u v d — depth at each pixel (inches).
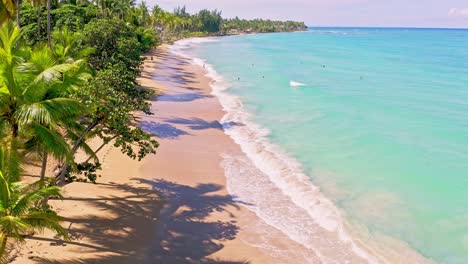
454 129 1460.4
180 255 658.2
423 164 1112.2
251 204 858.8
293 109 1742.1
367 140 1315.2
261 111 1696.6
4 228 476.4
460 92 2241.6
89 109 696.4
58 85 646.5
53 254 618.2
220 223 770.8
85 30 1930.4
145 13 5354.3
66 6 2810.0
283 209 842.8
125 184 908.6
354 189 949.8
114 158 1061.1
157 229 726.5
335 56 4407.0
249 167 1067.9
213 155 1145.4
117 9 3786.9
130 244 672.4
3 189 479.5
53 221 539.2
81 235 679.1
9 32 632.4
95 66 1836.9
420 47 6299.2
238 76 2699.3
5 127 610.9
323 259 674.8
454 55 4778.5
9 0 1257.4
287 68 3206.2
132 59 1994.3
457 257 693.3
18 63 617.3
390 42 7824.8
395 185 974.4
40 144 636.7
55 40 1786.4
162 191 887.7
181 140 1263.5
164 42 6023.6
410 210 854.5
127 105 850.1
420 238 749.9
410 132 1419.8
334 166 1089.4
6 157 564.1
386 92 2208.4
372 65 3563.0
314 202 877.2
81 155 1052.5
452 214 839.7
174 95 1952.5
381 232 767.7
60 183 778.2
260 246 701.9
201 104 1791.3
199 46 5826.8
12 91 592.1
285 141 1295.5
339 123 1518.2
